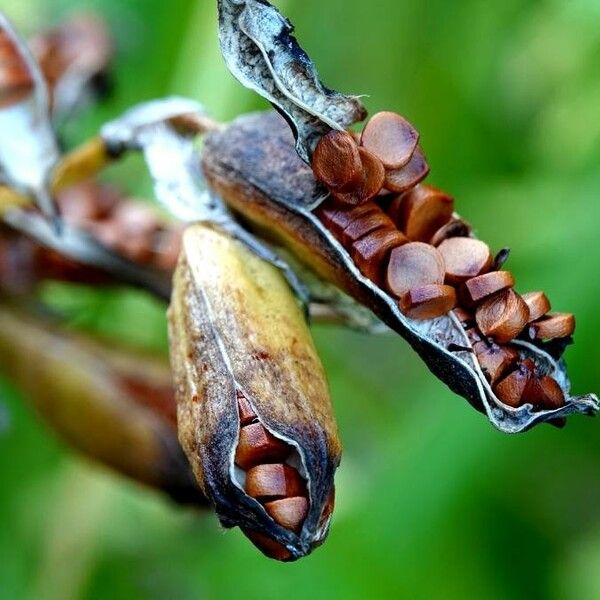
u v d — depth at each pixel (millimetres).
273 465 306
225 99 433
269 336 316
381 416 516
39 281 387
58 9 465
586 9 470
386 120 314
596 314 439
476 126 500
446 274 312
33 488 464
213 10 434
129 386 378
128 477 376
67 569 451
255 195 325
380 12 491
